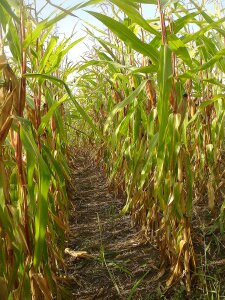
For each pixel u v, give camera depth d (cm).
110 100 289
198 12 132
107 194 339
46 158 152
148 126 171
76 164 552
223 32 125
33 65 154
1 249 98
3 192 101
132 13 111
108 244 224
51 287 128
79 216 287
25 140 103
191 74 129
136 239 224
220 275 166
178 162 141
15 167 123
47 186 105
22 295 109
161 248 173
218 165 226
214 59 123
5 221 97
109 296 166
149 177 201
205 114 231
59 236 189
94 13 111
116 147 286
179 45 121
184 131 144
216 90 216
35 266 109
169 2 119
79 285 177
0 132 99
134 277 180
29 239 115
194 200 241
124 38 118
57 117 177
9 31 113
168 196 148
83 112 125
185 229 152
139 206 235
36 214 106
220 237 199
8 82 102
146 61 188
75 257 205
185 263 155
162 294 158
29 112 137
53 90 258
